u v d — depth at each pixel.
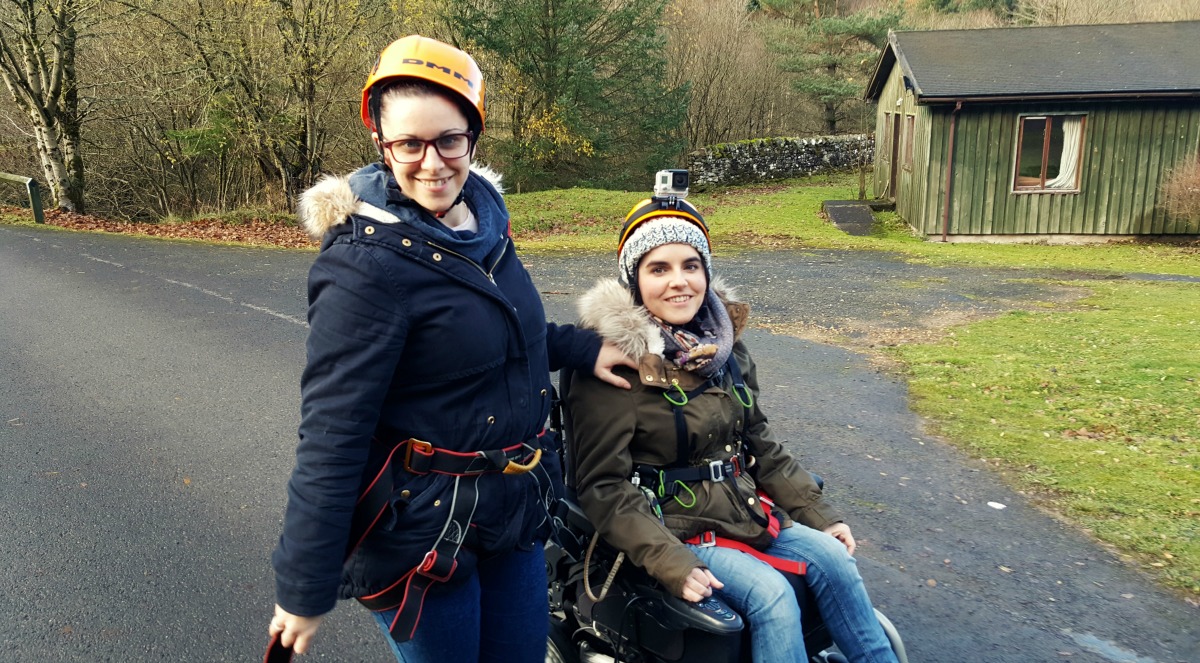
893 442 5.39
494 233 1.97
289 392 6.13
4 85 20.52
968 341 7.99
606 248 14.49
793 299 10.20
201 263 11.75
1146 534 4.14
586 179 24.75
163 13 18.25
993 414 5.89
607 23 23.11
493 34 21.31
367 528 1.84
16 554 3.86
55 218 16.67
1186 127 16.09
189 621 3.37
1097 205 16.62
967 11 36.72
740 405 2.60
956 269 12.66
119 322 8.18
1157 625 3.41
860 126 35.44
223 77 18.00
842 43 33.25
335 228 1.80
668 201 2.62
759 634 2.29
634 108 24.91
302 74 18.31
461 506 1.87
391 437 1.87
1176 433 5.48
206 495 4.47
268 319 8.34
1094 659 3.20
